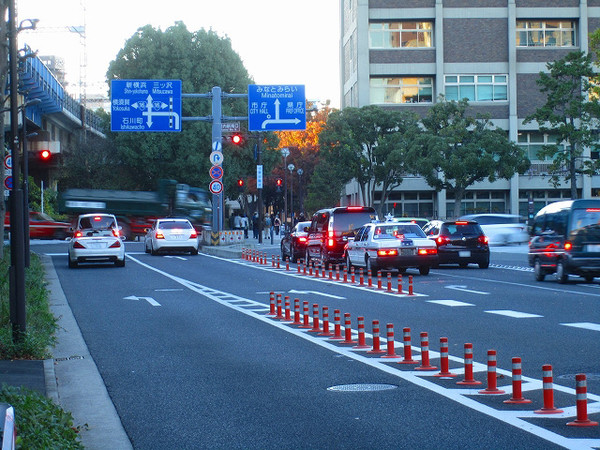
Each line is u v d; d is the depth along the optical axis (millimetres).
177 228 41719
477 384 9344
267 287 23703
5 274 17391
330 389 9375
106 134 70188
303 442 7129
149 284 24906
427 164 55500
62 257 38656
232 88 63219
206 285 24500
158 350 12594
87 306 19031
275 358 11602
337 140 58312
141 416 8336
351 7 72000
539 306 17625
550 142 69000
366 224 28750
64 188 68312
